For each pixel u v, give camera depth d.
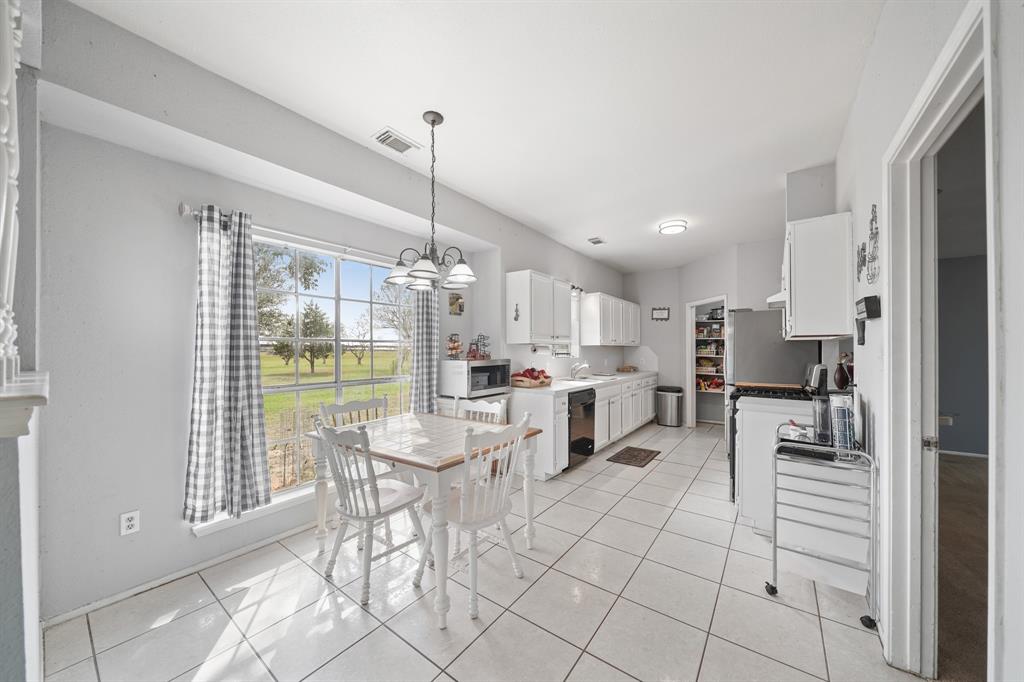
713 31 1.73
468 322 4.19
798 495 2.00
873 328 1.78
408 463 1.90
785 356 3.54
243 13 1.65
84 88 1.62
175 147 2.04
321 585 2.08
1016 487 0.66
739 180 3.26
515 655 1.60
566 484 3.60
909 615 1.49
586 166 3.01
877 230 1.71
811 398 2.72
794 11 1.63
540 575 2.16
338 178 2.55
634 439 5.32
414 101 2.23
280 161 2.26
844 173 2.54
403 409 3.55
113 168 1.99
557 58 1.90
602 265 6.27
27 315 1.42
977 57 0.96
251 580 2.12
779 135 2.57
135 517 2.03
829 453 1.97
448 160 2.93
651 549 2.43
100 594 1.91
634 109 2.30
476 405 3.05
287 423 2.77
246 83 2.08
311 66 1.96
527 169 3.08
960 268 4.41
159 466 2.11
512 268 4.21
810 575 1.93
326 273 3.01
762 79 2.04
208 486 2.18
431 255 2.49
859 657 1.58
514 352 4.34
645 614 1.84
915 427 1.48
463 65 1.95
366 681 1.48
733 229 4.57
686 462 4.28
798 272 2.46
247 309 2.37
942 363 4.48
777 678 1.48
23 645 0.57
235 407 2.32
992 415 0.71
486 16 1.66
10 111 0.68
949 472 3.85
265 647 1.65
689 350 6.15
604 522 2.81
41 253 1.78
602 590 2.03
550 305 4.36
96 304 1.92
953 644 1.62
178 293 2.19
